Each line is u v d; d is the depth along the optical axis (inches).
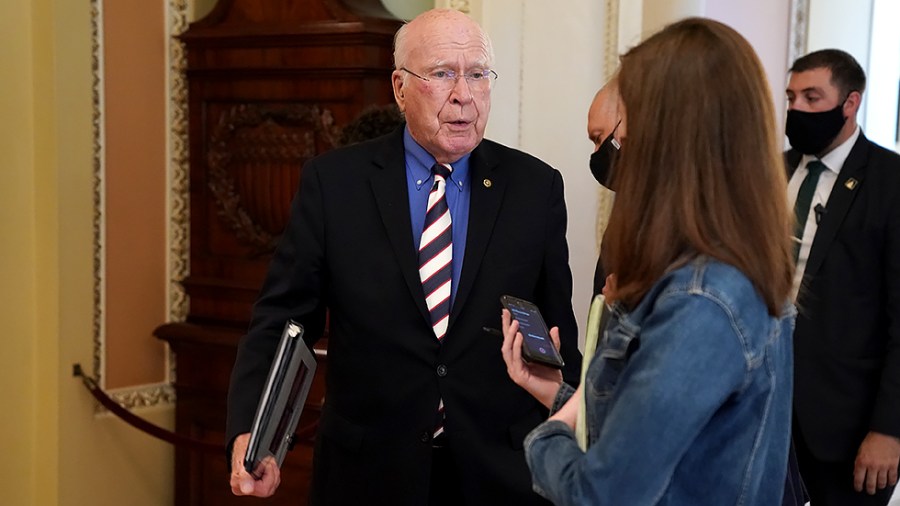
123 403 192.7
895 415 131.3
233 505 193.2
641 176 70.6
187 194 198.7
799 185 145.9
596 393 71.7
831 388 137.5
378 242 109.6
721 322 66.1
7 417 186.2
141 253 195.3
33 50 183.5
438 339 108.5
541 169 116.5
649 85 70.7
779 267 69.2
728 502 69.0
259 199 190.1
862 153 139.1
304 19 181.0
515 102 172.4
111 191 189.9
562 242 115.9
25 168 185.0
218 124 193.2
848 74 139.8
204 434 197.2
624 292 70.6
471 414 108.3
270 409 97.9
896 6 186.5
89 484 188.9
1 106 182.5
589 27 167.6
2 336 185.5
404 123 117.2
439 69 108.3
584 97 168.4
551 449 71.9
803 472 142.3
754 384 68.4
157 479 198.5
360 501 109.3
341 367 110.7
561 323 114.3
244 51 187.5
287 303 111.2
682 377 64.6
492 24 170.9
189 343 193.6
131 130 192.4
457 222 112.7
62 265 183.6
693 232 68.4
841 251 137.3
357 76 176.1
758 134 69.9
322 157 114.1
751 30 175.2
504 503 107.8
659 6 163.0
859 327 136.8
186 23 197.6
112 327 191.5
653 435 64.1
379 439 108.5
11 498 187.5
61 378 184.5
